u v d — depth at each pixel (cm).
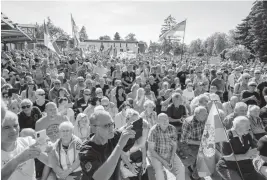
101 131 252
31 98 743
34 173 331
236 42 4731
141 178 465
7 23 1252
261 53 3606
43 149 324
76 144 406
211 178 516
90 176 247
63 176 393
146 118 602
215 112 455
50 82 945
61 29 5034
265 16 3628
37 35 5872
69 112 616
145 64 1526
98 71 1305
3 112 237
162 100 849
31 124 532
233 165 423
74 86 908
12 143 286
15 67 1230
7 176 230
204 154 468
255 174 418
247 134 429
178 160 485
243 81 822
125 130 244
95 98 670
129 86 1097
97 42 5681
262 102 788
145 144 495
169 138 479
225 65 1725
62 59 1605
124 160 430
